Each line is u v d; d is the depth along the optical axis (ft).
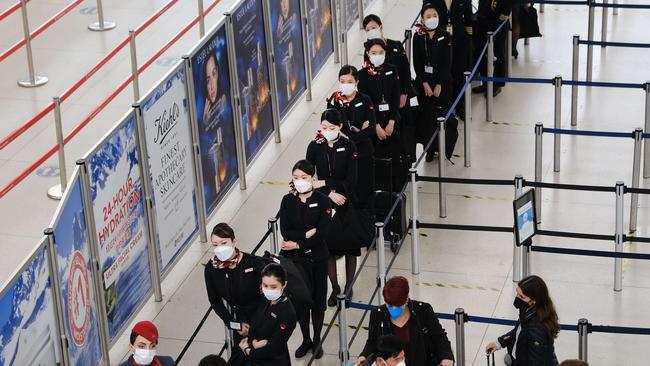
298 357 34.06
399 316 27.45
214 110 40.01
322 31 51.37
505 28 50.37
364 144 36.86
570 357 34.19
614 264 37.88
